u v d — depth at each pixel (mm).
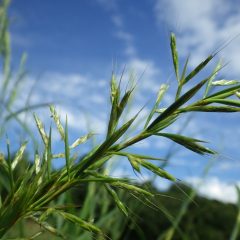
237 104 121
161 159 121
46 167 121
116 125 122
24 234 269
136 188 119
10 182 120
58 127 125
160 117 122
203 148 120
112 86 124
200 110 122
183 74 124
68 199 383
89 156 125
